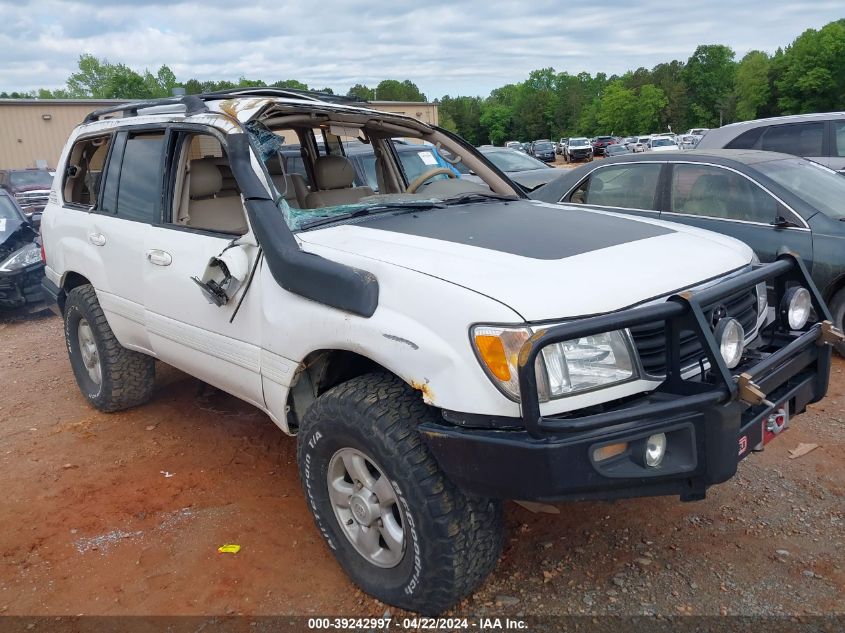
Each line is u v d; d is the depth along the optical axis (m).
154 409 5.26
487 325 2.44
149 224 4.11
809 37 74.94
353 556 3.06
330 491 3.06
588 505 3.66
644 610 2.87
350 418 2.79
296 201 4.30
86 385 5.27
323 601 3.03
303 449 3.08
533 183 11.68
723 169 6.00
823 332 2.99
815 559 3.14
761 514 3.51
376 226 3.36
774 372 2.77
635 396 2.60
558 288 2.54
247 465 4.33
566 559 3.23
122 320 4.48
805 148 9.48
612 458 2.43
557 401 2.42
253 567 3.28
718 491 3.73
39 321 8.91
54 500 3.98
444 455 2.54
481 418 2.48
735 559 3.17
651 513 3.57
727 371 2.46
